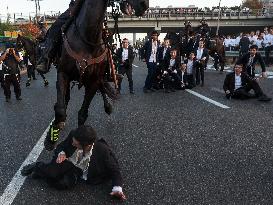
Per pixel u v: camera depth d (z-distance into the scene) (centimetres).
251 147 581
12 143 617
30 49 1428
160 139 632
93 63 460
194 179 454
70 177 423
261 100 1030
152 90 1264
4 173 478
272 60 2339
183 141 618
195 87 1354
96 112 875
